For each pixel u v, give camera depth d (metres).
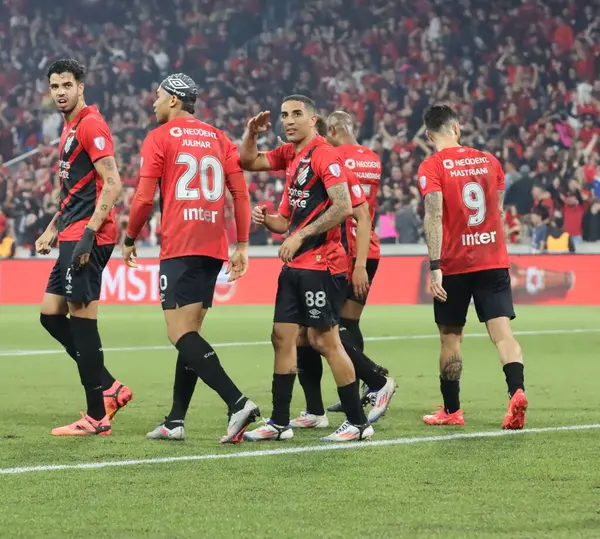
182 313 16.58
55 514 11.66
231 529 10.96
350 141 21.55
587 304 58.31
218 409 20.78
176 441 16.83
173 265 16.58
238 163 17.41
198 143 16.84
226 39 89.88
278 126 83.38
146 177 16.58
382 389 19.20
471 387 24.67
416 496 12.58
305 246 16.64
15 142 85.69
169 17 91.75
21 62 91.25
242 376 27.31
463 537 10.59
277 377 17.08
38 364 30.45
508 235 66.81
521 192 68.00
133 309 57.41
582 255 58.56
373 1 86.31
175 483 13.37
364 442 16.67
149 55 88.75
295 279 16.73
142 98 86.88
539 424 18.62
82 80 17.69
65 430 17.50
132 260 17.25
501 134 73.69
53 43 91.31
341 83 83.62
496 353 33.28
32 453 15.63
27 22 92.75
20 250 75.12
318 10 88.00
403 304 60.75
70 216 17.59
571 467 14.40
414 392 23.88
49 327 18.80
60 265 17.66
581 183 67.94
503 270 18.50
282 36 88.19
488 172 18.55
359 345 21.39
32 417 19.86
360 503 12.21
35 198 75.12
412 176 72.31
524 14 80.81
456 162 18.44
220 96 85.62
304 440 17.06
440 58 81.06
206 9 91.12
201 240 16.64
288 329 16.95
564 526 11.05
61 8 93.25
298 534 10.73
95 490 12.95
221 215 16.97
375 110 79.19
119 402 19.05
